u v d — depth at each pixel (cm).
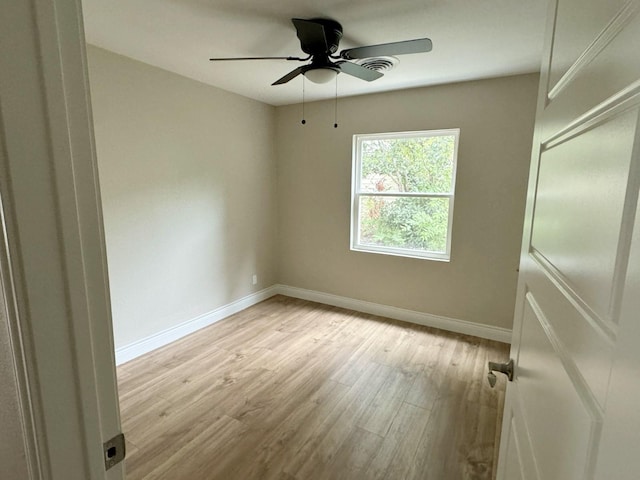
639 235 38
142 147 288
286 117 421
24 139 48
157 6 193
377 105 363
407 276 374
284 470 182
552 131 81
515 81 300
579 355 55
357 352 309
